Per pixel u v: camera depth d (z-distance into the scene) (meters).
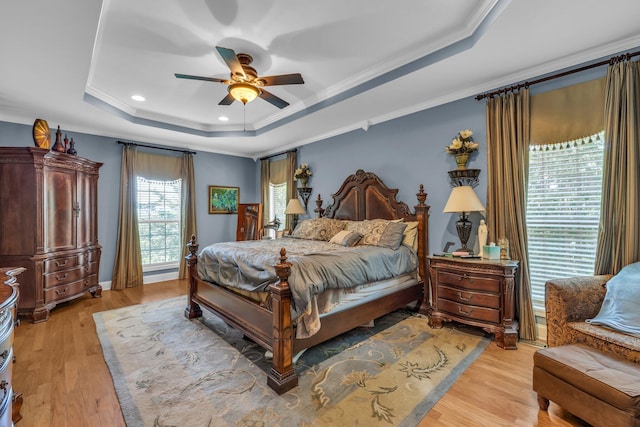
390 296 3.09
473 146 3.10
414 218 3.68
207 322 3.29
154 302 4.06
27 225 3.36
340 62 2.95
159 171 5.30
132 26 2.33
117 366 2.33
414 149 3.75
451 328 3.05
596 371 1.54
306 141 5.32
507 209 2.89
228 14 2.21
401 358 2.43
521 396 1.92
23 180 3.36
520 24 2.09
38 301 3.34
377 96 3.39
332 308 2.42
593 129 2.47
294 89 3.61
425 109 3.62
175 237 5.58
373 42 2.60
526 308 2.75
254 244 3.55
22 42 2.26
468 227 3.05
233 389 2.03
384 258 2.98
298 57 2.85
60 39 2.23
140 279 4.97
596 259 2.39
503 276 2.60
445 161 3.46
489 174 3.02
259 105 4.10
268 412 1.78
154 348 2.65
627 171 2.24
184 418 1.74
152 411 1.80
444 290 2.99
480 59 2.59
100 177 4.69
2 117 3.80
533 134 2.78
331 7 2.14
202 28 2.37
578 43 2.35
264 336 2.28
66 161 3.74
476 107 3.20
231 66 2.41
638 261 2.18
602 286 2.17
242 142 5.48
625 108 2.26
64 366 2.34
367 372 2.22
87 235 4.14
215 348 2.66
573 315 2.06
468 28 2.38
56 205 3.61
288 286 2.06
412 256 3.43
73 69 2.69
